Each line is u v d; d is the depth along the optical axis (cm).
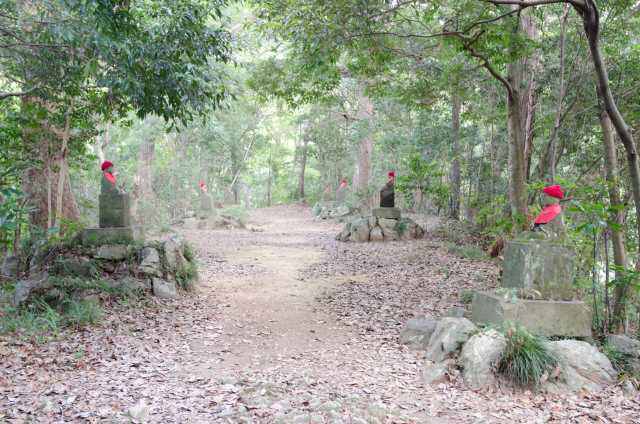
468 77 1188
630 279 571
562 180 628
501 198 1184
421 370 518
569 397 454
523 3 638
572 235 671
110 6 581
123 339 606
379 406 424
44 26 649
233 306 820
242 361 562
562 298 559
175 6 665
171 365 533
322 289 956
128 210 869
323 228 2220
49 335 597
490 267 1107
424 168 1756
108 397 432
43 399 420
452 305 796
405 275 1065
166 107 730
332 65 1074
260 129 3688
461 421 411
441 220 1745
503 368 482
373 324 711
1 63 767
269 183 4188
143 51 656
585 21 565
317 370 529
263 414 405
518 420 412
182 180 2492
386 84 1255
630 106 1021
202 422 388
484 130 2055
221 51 748
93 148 2072
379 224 1642
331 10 733
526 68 1157
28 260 859
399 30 1051
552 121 1204
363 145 2511
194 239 1703
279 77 1199
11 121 873
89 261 797
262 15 878
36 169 978
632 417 414
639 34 1065
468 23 896
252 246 1577
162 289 812
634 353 523
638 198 579
